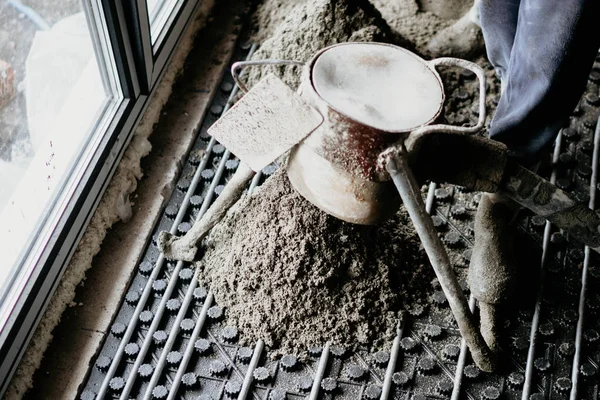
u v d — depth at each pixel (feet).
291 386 4.75
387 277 4.99
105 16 4.85
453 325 4.95
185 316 5.02
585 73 4.18
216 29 6.39
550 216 4.54
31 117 4.88
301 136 4.12
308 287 4.87
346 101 4.09
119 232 5.36
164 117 5.90
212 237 5.21
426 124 4.05
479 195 5.47
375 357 4.80
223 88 6.07
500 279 4.80
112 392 4.76
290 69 5.76
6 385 4.62
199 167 5.66
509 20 4.47
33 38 4.74
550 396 4.68
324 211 4.69
